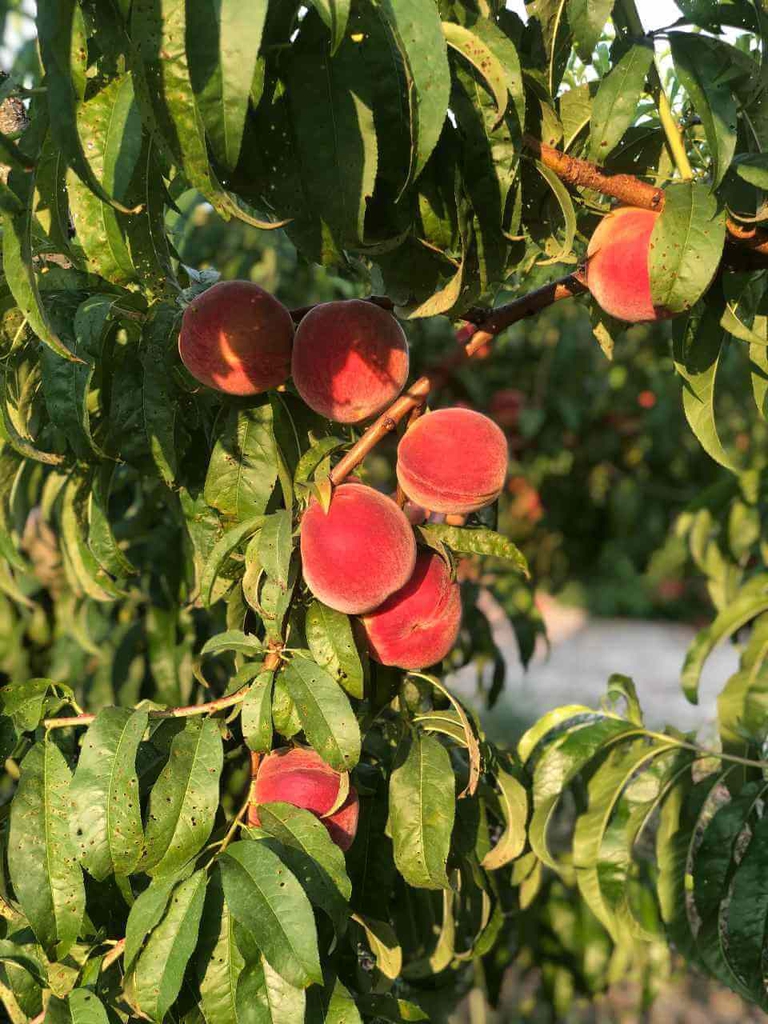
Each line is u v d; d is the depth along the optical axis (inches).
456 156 20.1
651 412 77.8
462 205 20.0
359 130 18.3
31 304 17.1
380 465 62.3
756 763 28.9
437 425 23.0
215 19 14.6
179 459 26.8
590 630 180.7
